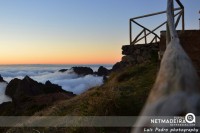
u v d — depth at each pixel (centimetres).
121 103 690
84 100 910
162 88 148
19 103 2230
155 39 1360
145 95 726
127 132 620
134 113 660
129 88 836
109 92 756
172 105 120
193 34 773
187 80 142
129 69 1198
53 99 2095
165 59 247
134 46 1343
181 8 1162
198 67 739
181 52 243
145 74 1039
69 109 932
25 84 4031
